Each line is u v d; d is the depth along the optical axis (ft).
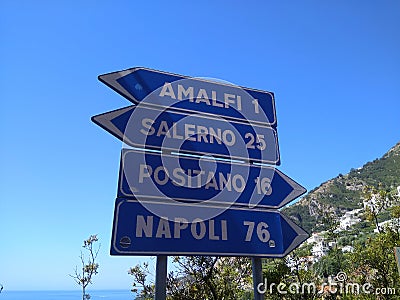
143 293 28.32
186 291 24.85
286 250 10.30
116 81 10.12
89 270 36.29
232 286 25.43
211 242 9.38
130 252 8.40
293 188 11.27
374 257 30.83
